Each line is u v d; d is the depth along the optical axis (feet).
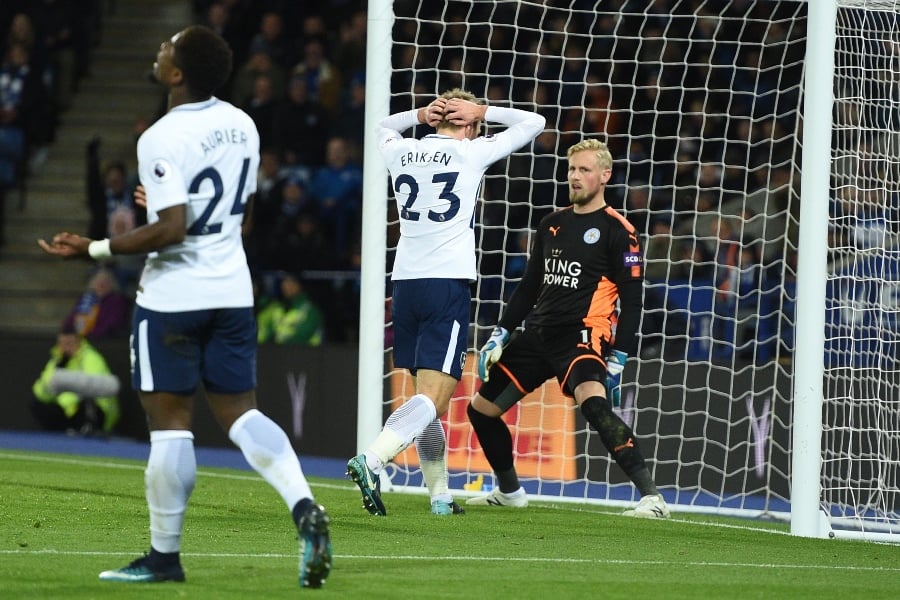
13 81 189.37
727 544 71.20
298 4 188.96
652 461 112.98
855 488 88.84
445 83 165.07
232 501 83.82
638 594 50.78
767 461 109.81
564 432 110.52
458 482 107.04
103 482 96.17
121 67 204.23
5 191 185.57
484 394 86.07
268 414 139.54
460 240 74.13
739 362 111.04
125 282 171.73
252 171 50.03
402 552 61.82
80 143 195.62
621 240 81.97
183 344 48.34
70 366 151.02
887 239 92.43
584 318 82.58
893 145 87.76
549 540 69.31
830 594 53.06
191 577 50.85
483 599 48.01
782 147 146.82
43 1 201.77
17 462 117.60
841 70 90.38
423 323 74.38
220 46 49.21
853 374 85.81
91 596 46.09
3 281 182.50
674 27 158.10
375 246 92.99
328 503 84.53
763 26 155.94
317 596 47.19
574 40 160.35
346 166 160.25
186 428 49.65
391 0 93.50
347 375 134.21
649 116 152.76
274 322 149.18
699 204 141.49
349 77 175.22
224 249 48.98
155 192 47.06
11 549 58.70
